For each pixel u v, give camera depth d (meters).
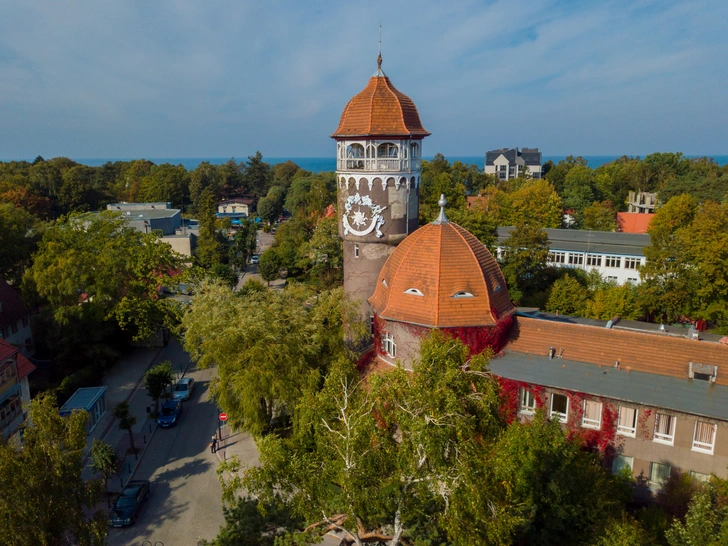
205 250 91.06
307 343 37.25
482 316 34.19
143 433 41.62
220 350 36.00
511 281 65.25
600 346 33.28
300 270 92.06
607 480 27.53
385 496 18.05
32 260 61.31
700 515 21.19
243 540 23.72
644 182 137.88
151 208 110.81
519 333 35.69
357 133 40.06
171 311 54.66
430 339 20.25
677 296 55.84
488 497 17.34
